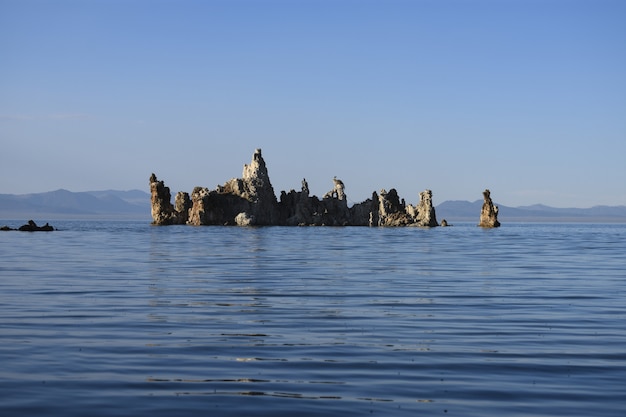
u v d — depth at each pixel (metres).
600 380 19.25
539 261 67.56
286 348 23.22
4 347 22.92
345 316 30.39
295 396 17.52
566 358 21.88
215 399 17.22
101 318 29.20
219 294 38.16
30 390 17.86
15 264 58.97
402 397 17.52
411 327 27.55
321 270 55.31
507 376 19.62
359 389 18.19
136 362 20.98
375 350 22.98
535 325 28.12
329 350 22.94
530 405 16.94
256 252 81.81
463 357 21.97
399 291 40.22
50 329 26.39
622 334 26.06
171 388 18.17
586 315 30.86
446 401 17.20
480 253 82.12
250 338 24.97
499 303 34.94
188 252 80.38
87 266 57.28
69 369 20.02
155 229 196.25
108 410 16.31
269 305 33.84
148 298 36.06
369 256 75.06
